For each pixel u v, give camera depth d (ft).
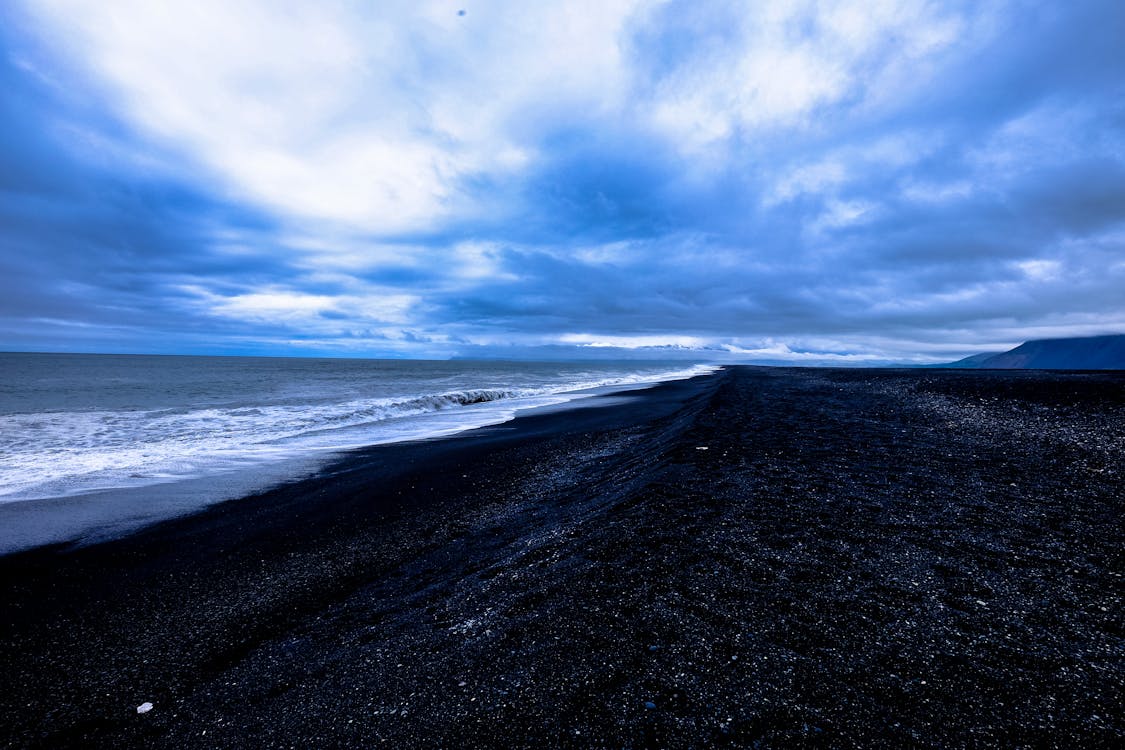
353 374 178.29
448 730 8.56
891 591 11.73
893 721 7.67
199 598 16.05
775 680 8.77
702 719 8.00
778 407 47.26
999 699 8.00
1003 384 60.08
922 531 15.31
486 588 14.33
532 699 8.98
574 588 13.00
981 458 24.58
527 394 95.61
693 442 29.94
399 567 17.85
